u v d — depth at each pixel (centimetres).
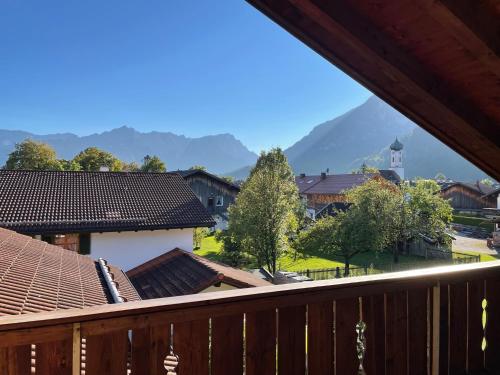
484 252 2309
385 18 231
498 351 279
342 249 1633
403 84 262
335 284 205
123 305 161
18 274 507
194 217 1427
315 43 258
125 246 1321
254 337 188
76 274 617
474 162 332
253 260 1814
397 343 233
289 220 1541
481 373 267
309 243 1730
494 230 2989
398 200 1752
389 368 229
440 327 250
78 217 1273
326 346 207
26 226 1171
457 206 4353
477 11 197
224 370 180
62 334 148
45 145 3934
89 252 1270
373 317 224
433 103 274
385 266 1881
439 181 6419
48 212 1266
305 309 202
